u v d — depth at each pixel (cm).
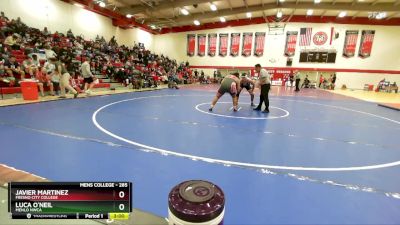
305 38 2055
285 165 275
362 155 320
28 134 355
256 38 2159
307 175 249
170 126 443
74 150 296
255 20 2130
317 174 253
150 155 289
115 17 1736
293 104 848
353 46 1977
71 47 1244
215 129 432
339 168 271
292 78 2053
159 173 240
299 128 465
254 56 2195
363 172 262
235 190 213
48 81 788
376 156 318
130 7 1711
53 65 838
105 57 1420
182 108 660
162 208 180
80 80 971
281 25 2077
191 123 474
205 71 2366
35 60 905
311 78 2142
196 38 2328
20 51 950
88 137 353
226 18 2145
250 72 2220
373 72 1973
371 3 1591
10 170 210
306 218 176
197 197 96
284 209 186
